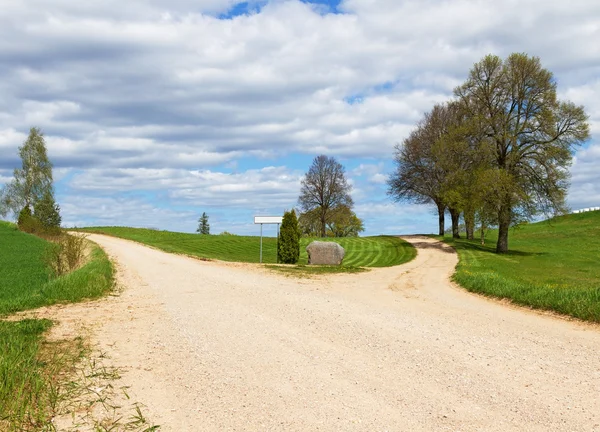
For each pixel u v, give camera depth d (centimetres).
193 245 5938
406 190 5619
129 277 2236
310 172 7369
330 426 541
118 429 542
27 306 1414
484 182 4078
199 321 1173
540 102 4119
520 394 641
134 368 783
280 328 1078
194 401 629
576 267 3297
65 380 714
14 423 541
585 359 812
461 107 4547
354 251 5106
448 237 5966
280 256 3712
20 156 7712
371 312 1288
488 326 1098
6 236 5584
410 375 729
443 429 531
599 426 535
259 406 607
